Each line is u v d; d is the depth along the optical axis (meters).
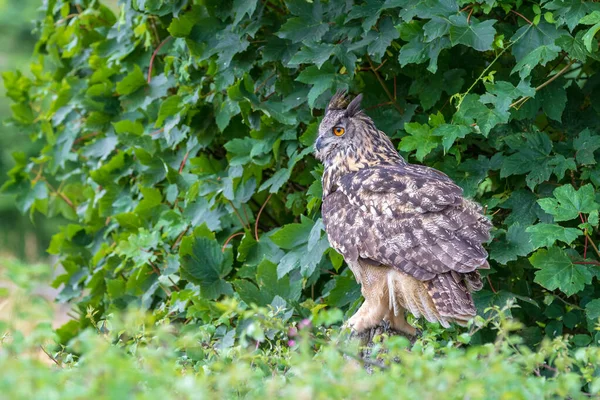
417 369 6.43
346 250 9.89
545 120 12.12
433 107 11.71
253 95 12.09
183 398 6.44
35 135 16.78
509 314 10.43
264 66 12.65
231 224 13.25
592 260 10.25
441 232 9.27
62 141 16.03
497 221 11.49
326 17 11.52
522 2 10.93
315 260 10.99
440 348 8.09
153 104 14.36
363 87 11.91
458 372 6.49
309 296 12.41
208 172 13.21
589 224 9.95
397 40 11.54
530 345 11.07
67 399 5.53
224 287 12.16
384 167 10.34
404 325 10.16
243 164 12.47
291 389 6.27
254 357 7.98
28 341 6.58
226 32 12.42
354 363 8.34
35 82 16.75
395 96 11.80
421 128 10.57
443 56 11.35
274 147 12.01
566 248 10.62
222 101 12.87
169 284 13.33
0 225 27.69
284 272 11.23
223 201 12.88
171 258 13.09
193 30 12.62
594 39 10.38
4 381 5.46
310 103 11.07
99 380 5.99
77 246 15.71
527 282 11.20
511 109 10.81
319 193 11.28
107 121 15.07
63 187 17.67
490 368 6.59
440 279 9.16
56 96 16.38
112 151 15.59
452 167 11.19
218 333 11.71
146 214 14.01
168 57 13.59
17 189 16.64
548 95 10.98
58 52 16.59
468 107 10.34
